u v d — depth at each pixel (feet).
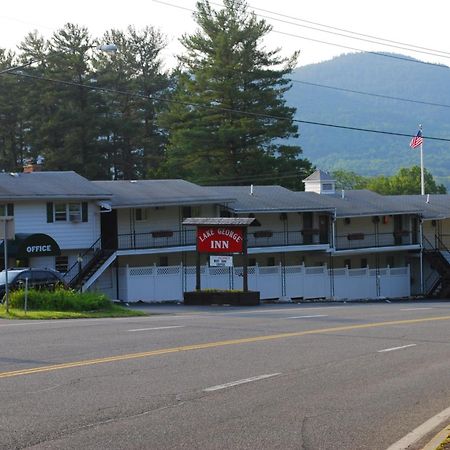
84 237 169.17
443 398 46.70
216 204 193.47
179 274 169.99
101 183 186.39
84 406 40.65
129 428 36.50
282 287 186.19
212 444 34.30
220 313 112.37
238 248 143.33
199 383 48.08
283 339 72.08
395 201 237.66
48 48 271.28
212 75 261.24
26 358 56.18
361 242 221.25
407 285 215.72
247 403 42.96
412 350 67.77
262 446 34.32
